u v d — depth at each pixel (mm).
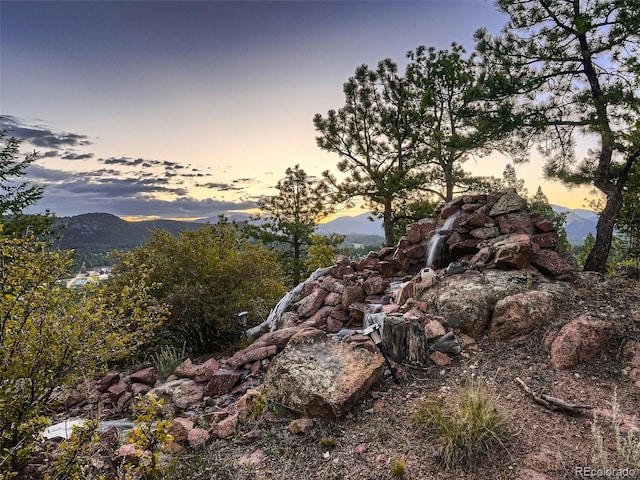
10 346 3080
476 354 4605
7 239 3250
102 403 4953
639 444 2619
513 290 5277
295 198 24359
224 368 5469
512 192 7164
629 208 11195
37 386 3297
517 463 2852
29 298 3189
